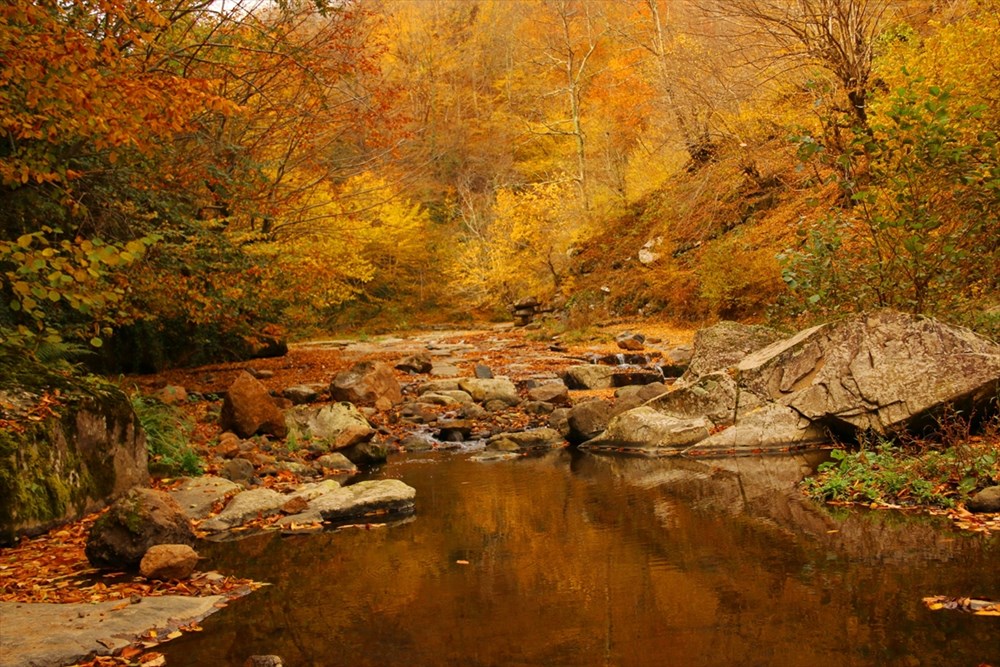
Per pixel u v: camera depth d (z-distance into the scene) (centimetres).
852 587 416
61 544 570
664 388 1096
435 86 3800
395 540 583
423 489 778
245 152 1489
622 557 503
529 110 3891
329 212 1964
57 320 1080
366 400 1309
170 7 1217
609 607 414
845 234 1031
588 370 1454
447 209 4241
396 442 1062
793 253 951
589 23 3116
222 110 784
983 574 421
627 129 2958
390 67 3278
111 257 522
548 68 3372
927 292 868
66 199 877
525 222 3059
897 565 446
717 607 402
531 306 3106
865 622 368
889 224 819
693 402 943
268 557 550
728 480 723
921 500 582
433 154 3319
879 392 784
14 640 375
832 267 945
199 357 1967
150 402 980
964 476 589
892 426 760
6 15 668
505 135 4006
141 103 717
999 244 911
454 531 602
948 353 760
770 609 394
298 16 1492
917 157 791
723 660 339
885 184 895
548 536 568
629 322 2458
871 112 1166
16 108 739
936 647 336
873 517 559
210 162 1366
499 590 454
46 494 602
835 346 845
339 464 904
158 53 1091
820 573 443
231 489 730
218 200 1457
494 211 3328
